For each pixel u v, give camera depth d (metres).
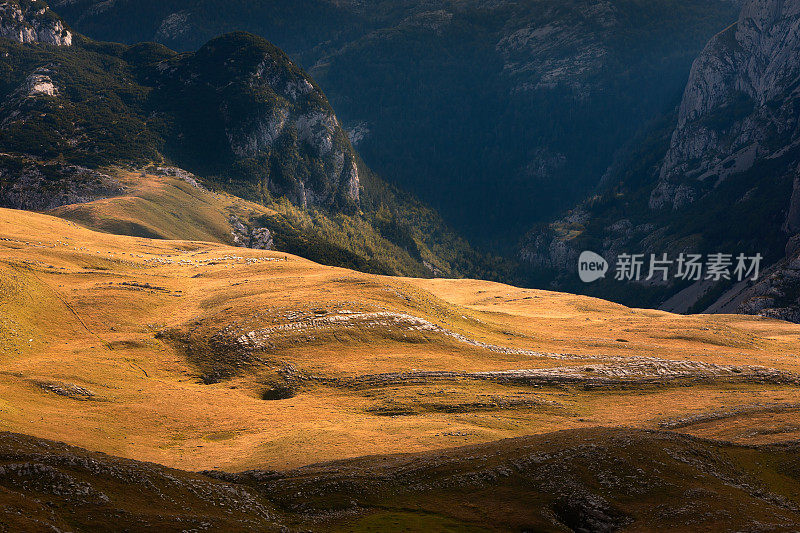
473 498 48.16
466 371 102.38
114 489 41.78
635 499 47.78
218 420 78.88
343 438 70.06
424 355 107.75
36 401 76.94
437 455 58.25
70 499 38.53
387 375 97.12
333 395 90.38
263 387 93.44
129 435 71.12
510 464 52.78
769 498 49.75
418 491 49.44
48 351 97.94
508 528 43.81
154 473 45.66
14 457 42.41
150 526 37.44
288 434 72.38
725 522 43.53
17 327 101.12
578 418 84.44
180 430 74.94
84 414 74.75
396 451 65.25
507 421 80.44
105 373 90.88
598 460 52.66
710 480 51.47
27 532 31.72
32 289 118.38
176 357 103.62
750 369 114.00
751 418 82.00
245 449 67.56
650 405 92.25
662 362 114.75
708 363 117.00
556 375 103.12
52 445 47.72
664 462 53.12
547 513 45.97
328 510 46.62
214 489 46.78
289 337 108.38
